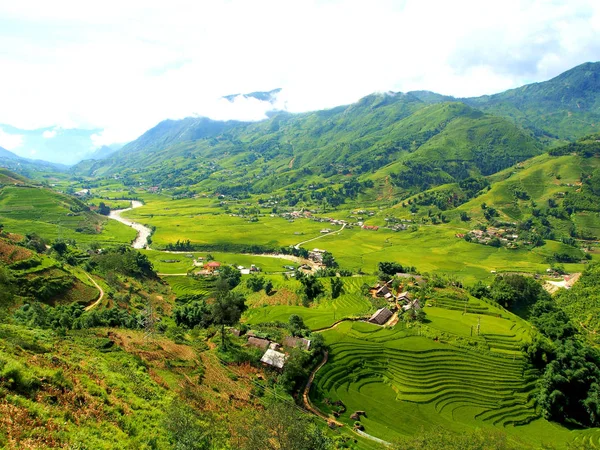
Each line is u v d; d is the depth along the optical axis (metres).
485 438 52.38
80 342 63.19
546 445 67.75
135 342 72.31
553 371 84.75
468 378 86.06
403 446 50.38
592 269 148.50
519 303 131.50
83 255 169.75
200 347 84.12
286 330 100.69
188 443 40.38
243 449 42.00
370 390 81.75
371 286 144.50
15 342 47.66
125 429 39.22
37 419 32.38
